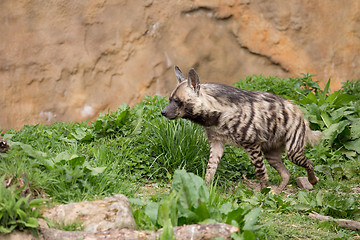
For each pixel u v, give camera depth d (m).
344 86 20.50
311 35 24.30
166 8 23.28
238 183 13.72
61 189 10.01
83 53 22.61
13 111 21.98
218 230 7.63
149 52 23.17
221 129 13.02
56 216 8.36
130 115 15.28
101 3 22.73
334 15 24.53
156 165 13.76
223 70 23.88
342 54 24.52
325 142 16.05
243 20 23.88
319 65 24.33
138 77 23.09
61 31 22.52
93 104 22.66
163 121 14.62
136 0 23.03
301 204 11.68
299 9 24.11
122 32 22.92
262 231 9.15
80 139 14.55
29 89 22.17
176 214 8.42
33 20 22.30
